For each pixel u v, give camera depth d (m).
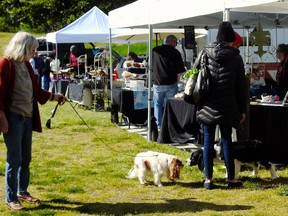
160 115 9.32
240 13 10.52
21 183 5.43
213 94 5.72
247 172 6.75
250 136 7.20
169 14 8.34
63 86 16.25
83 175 6.85
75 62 17.62
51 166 7.47
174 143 8.84
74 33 15.80
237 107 5.79
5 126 4.88
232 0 6.81
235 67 5.69
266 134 7.07
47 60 17.25
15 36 4.96
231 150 5.93
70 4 35.47
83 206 5.45
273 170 6.41
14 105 4.97
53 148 8.92
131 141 9.43
